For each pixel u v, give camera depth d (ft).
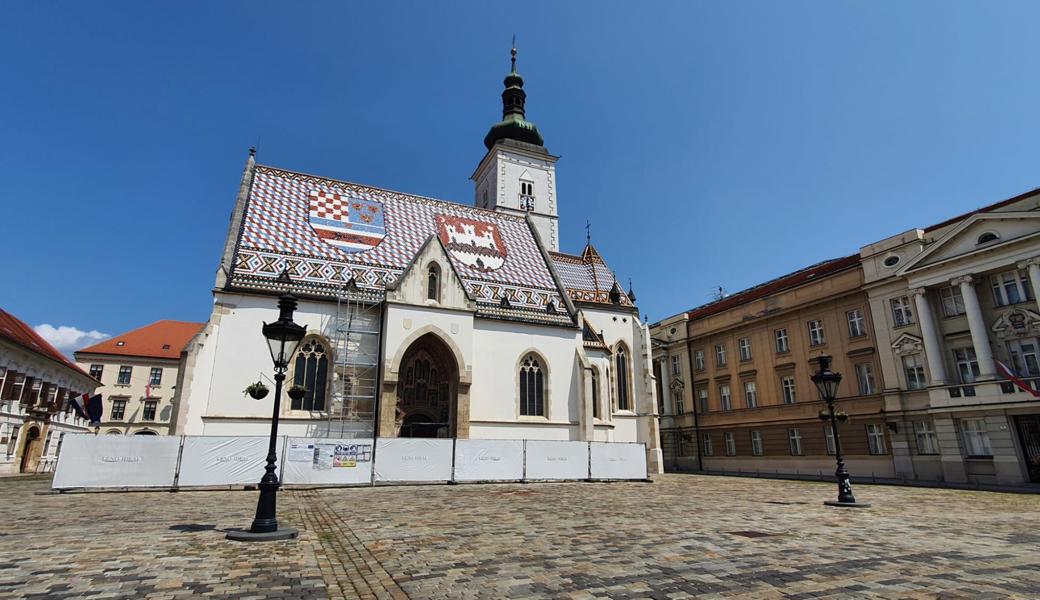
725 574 32.01
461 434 120.78
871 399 144.56
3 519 53.11
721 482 123.13
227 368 106.93
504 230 166.20
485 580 30.60
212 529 47.06
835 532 48.11
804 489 103.04
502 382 132.26
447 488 92.68
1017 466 114.62
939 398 128.06
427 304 123.13
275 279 117.19
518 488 94.43
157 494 79.66
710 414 199.00
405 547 39.81
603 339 162.50
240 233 122.62
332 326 116.88
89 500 71.31
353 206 144.66
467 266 146.92
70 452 81.35
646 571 32.68
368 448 95.81
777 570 33.04
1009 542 43.88
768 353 177.78
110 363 266.98
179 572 31.63
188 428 99.96
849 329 153.17
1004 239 120.26
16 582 29.30
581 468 113.60
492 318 134.31
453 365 124.98
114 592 27.61
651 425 158.20
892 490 104.12
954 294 131.13
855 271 152.56
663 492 91.25
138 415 265.75
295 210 135.33
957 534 48.01
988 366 120.88
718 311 199.82
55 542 40.65
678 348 216.74
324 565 33.76
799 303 167.94
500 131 242.17
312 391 113.91
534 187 234.99
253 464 89.35
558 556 36.81
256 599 26.73
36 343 176.24
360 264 130.52
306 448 92.12
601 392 153.28
